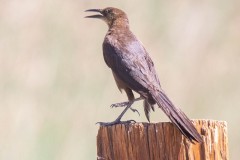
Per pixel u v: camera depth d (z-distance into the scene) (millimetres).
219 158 8617
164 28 16812
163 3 17062
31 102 14805
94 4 16953
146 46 16469
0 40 15836
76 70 15656
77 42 16156
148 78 10703
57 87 15234
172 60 16438
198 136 8477
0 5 16406
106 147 8836
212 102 16266
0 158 14000
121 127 8711
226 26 17516
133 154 8664
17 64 15430
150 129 8602
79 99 15133
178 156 8539
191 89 16297
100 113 15117
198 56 16719
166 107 9711
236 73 16797
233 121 16094
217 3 17703
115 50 11250
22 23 16234
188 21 17094
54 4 16609
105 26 16641
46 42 15969
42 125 14555
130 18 16797
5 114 14531
